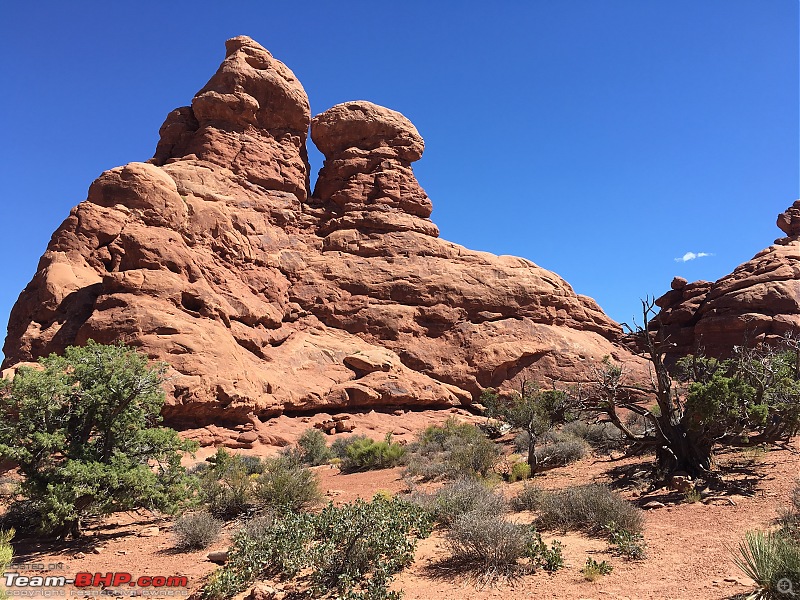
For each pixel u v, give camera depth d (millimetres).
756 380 13422
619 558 6734
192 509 12156
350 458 20328
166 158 43812
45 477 10117
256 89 45562
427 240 46031
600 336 48094
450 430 25844
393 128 50906
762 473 11078
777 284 44812
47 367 11195
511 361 41438
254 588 6430
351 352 38281
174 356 27750
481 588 6145
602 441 17922
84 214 32281
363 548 7031
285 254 41969
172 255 32000
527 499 10156
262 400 30984
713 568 5949
